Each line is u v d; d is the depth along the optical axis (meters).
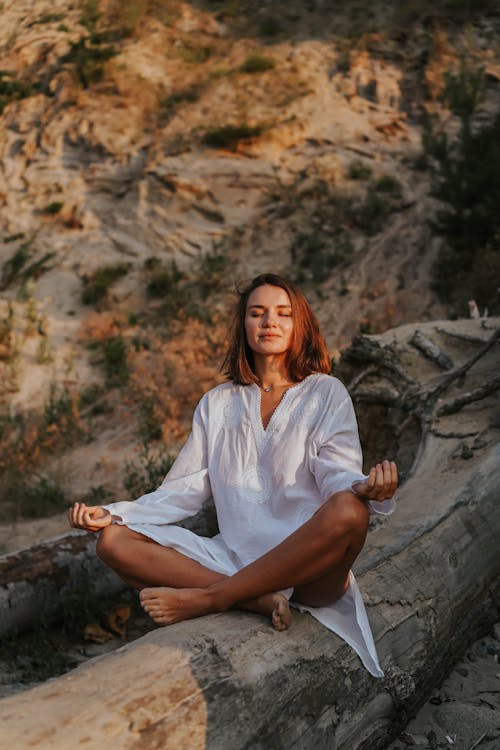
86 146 15.13
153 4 18.09
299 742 2.44
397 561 3.33
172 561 2.80
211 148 14.76
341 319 12.33
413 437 5.73
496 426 5.10
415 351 6.32
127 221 14.11
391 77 15.96
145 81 16.09
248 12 18.02
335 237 13.65
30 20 17.64
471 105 13.83
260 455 2.92
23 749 1.87
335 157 14.62
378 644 2.91
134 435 10.11
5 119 15.70
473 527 3.71
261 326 3.02
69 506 8.25
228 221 14.01
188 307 12.69
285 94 15.59
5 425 10.50
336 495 2.55
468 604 3.49
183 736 2.10
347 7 17.78
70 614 4.38
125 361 11.77
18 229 14.18
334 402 2.91
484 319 6.73
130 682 2.21
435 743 2.85
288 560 2.55
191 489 3.02
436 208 13.71
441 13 17.22
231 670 2.36
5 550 7.02
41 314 12.83
